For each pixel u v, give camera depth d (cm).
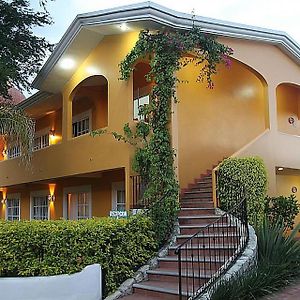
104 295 817
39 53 1377
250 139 1475
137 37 1098
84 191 1547
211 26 1097
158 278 843
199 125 1330
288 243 901
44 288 738
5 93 1266
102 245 828
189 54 1081
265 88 1280
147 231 911
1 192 2323
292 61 1381
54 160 1440
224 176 1065
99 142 1192
